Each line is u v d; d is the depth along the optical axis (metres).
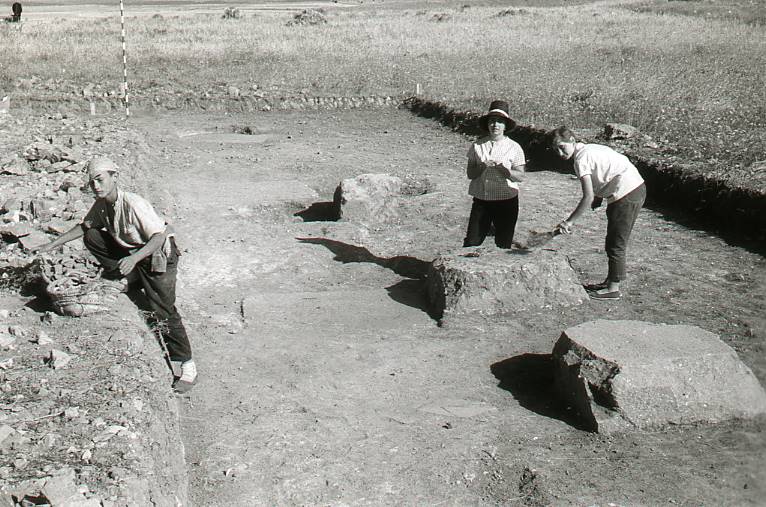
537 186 11.93
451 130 17.53
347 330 6.86
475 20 38.62
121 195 5.44
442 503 4.47
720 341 5.44
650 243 8.95
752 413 5.16
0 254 7.21
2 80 21.86
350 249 9.20
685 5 43.28
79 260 6.63
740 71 20.84
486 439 5.09
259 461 4.86
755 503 4.29
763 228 8.94
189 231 9.80
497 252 7.38
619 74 20.88
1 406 4.43
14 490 3.56
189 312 7.29
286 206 11.26
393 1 62.88
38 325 5.75
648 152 11.88
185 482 4.49
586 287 7.47
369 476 4.71
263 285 8.16
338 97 21.08
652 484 4.52
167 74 23.72
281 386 5.83
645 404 5.09
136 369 5.02
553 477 4.63
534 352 6.31
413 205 10.76
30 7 53.56
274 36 32.16
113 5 56.59
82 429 4.19
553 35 31.61
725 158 11.14
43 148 11.65
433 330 6.80
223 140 16.48
